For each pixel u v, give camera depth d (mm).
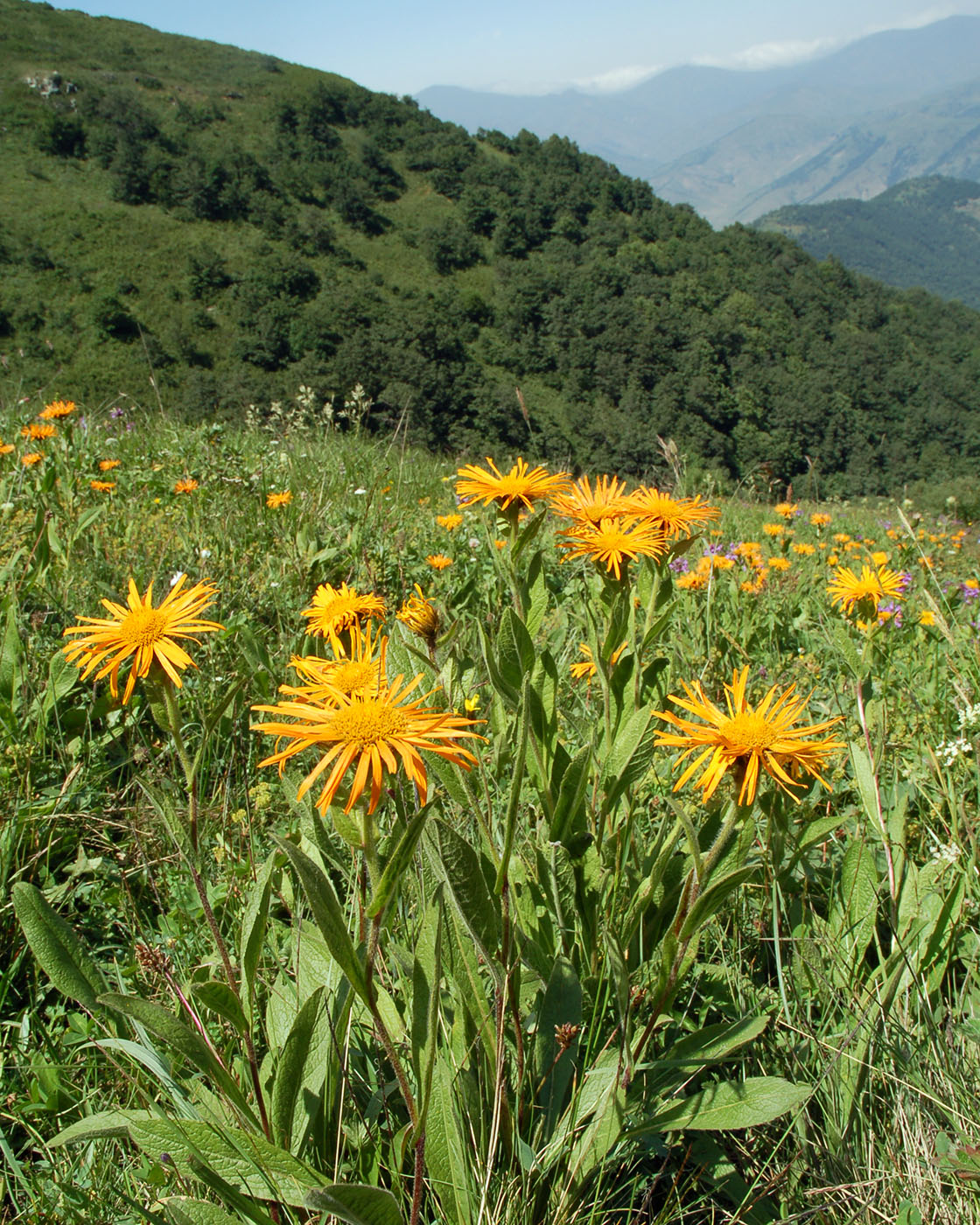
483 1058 1334
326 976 1462
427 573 4293
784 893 1892
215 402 32844
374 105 90375
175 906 1884
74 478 4613
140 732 2391
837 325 63875
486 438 30344
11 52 88438
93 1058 1510
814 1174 1289
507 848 1227
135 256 60406
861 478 38906
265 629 3102
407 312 45938
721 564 4168
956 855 1780
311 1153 1273
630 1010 1306
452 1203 1187
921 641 3627
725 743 1161
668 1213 1287
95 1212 1244
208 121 86562
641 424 35812
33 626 2885
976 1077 1427
